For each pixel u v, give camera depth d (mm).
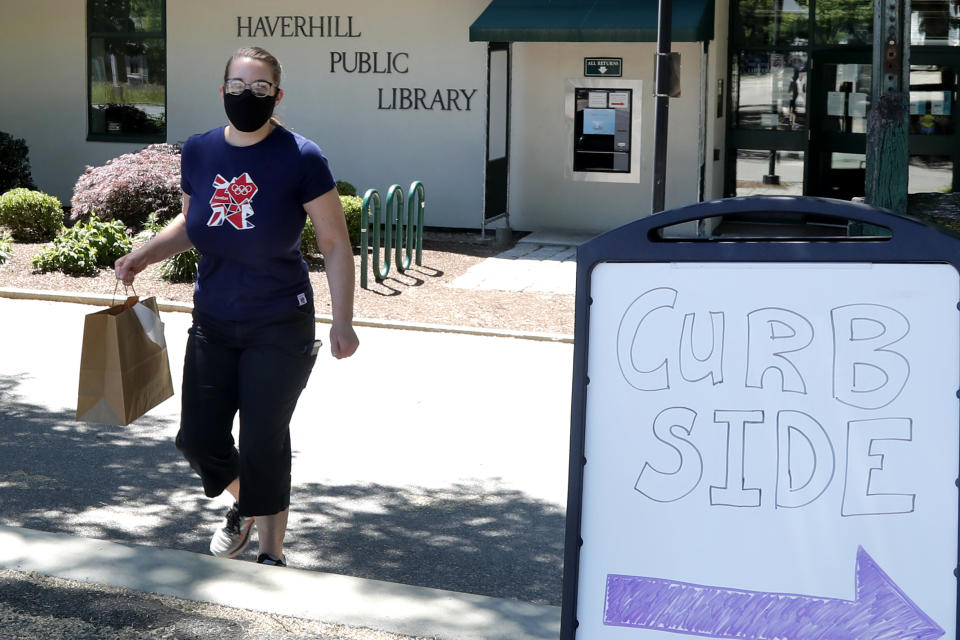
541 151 15289
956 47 14484
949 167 14719
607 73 14867
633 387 2598
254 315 3793
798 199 2457
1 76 17422
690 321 2566
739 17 15180
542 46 15047
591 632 2621
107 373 3832
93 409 3857
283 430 3877
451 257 13469
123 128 17141
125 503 5535
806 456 2502
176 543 5035
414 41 15547
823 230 15164
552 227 15422
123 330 3842
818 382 2494
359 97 15836
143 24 16781
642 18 13344
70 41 17078
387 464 6281
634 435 2596
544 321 10281
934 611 2428
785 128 15219
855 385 2471
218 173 3773
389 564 4871
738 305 2537
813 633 2498
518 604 3535
